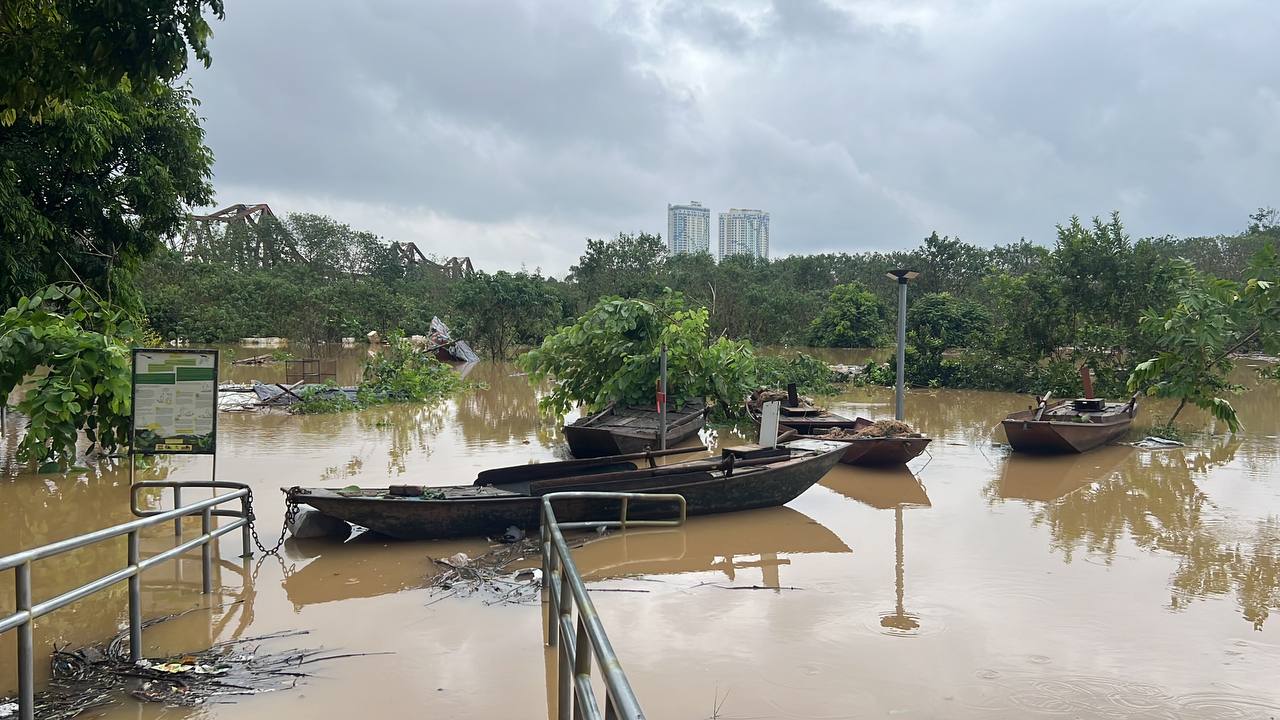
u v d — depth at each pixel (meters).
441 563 7.02
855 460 11.52
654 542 7.91
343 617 5.81
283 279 47.88
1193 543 7.84
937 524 8.62
